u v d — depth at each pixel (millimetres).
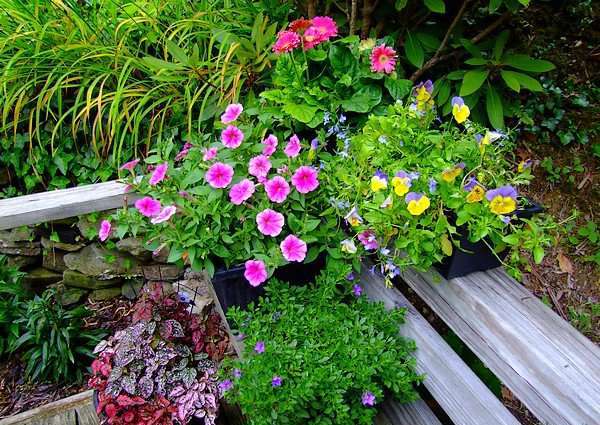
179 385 1236
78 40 1645
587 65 1894
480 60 1526
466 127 1107
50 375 1746
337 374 1023
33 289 1963
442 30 1714
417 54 1616
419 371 1169
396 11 1643
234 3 1794
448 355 1101
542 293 1564
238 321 1177
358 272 1250
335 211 1197
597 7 1974
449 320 1108
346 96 1440
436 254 1013
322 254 1314
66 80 1564
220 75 1558
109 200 1295
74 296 1983
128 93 1585
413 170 1064
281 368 1042
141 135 1701
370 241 1092
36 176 1773
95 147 1618
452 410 1096
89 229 1818
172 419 1188
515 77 1475
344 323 1132
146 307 1405
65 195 1288
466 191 977
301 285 1360
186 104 1643
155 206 1193
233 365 1146
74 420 1492
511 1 1376
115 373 1218
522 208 1012
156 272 1915
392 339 1128
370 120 1182
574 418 854
